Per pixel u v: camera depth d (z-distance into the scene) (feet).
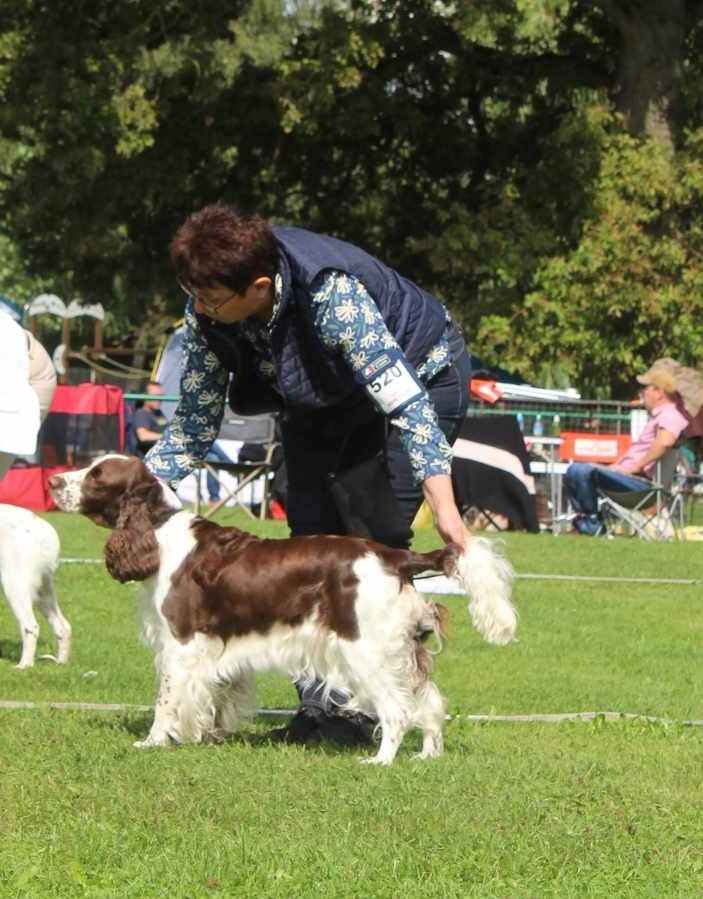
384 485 21.12
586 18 99.76
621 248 87.25
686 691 29.12
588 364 90.02
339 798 17.99
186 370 21.72
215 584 20.68
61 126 88.53
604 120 89.86
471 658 32.09
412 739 22.98
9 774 18.99
